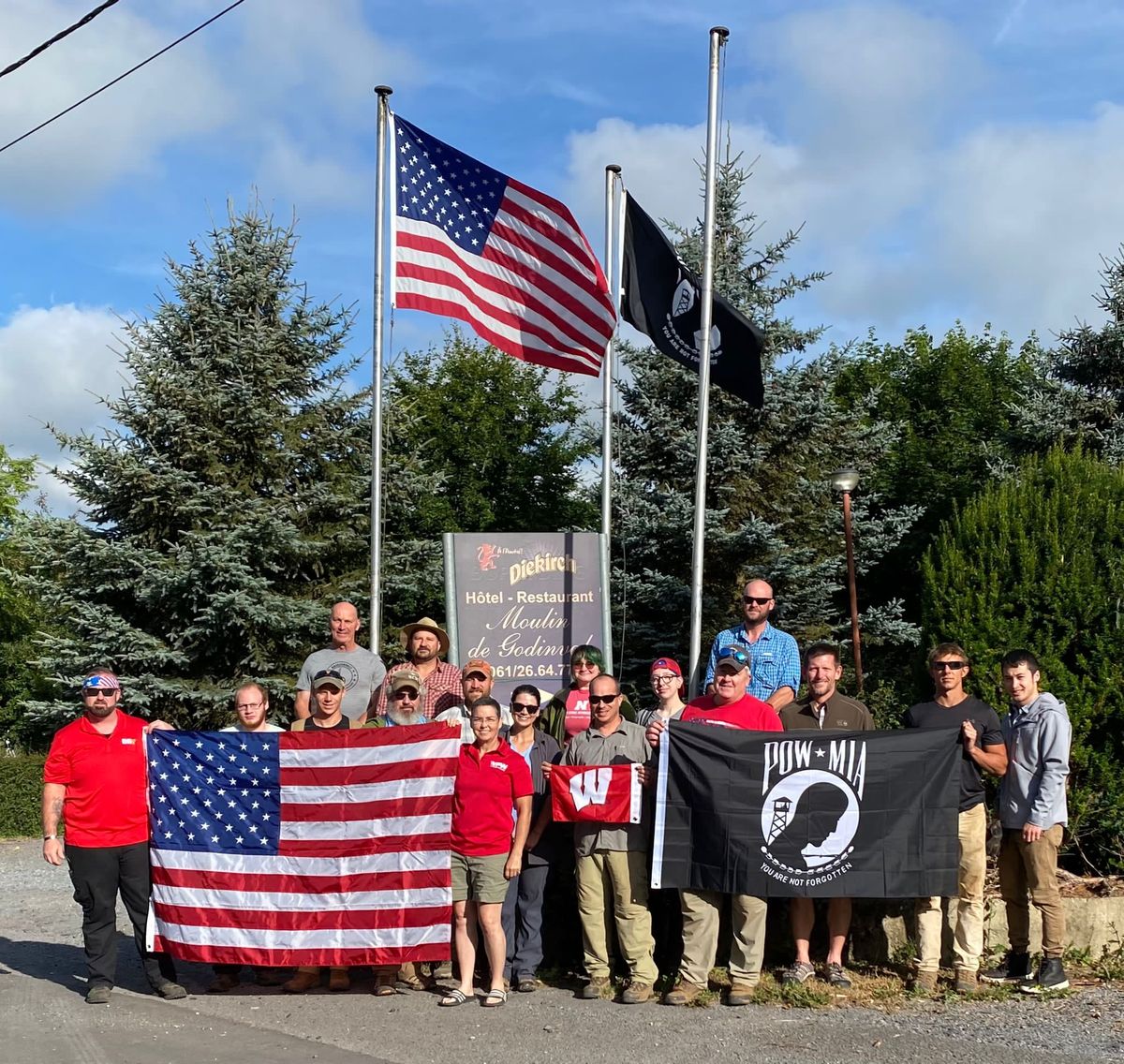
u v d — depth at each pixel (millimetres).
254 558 19453
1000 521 10250
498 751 8336
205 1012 8031
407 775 8375
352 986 8734
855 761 8125
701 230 20156
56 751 8422
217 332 20375
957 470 30297
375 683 9883
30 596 27922
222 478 19906
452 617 11055
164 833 8516
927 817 8070
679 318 12141
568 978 8781
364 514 20938
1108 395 23406
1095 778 9852
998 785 9984
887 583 28938
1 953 10109
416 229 11336
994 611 10094
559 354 11789
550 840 8680
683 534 18531
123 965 9797
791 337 20125
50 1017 7898
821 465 20688
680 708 8828
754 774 8148
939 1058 6695
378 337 11859
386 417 21562
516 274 11688
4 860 17250
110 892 8391
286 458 20406
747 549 18766
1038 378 24281
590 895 8305
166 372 20156
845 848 8031
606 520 12984
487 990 8445
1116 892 9219
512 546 11211
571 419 32344
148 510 19531
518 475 31234
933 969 8070
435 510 29359
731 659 8500
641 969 8211
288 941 8328
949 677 8289
